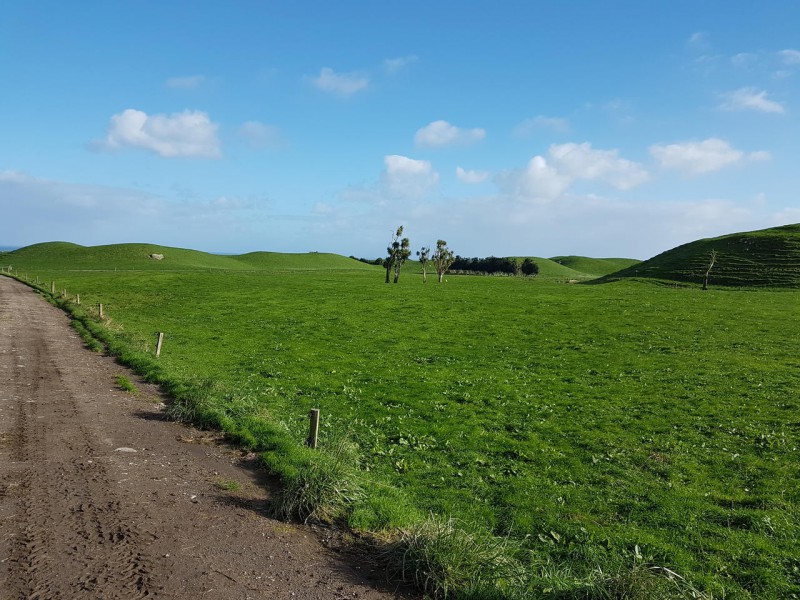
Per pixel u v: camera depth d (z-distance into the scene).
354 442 16.05
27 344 31.70
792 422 18.88
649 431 18.00
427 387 24.22
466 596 7.69
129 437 15.17
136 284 76.56
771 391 23.30
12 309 50.66
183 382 22.17
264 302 57.94
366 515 10.34
